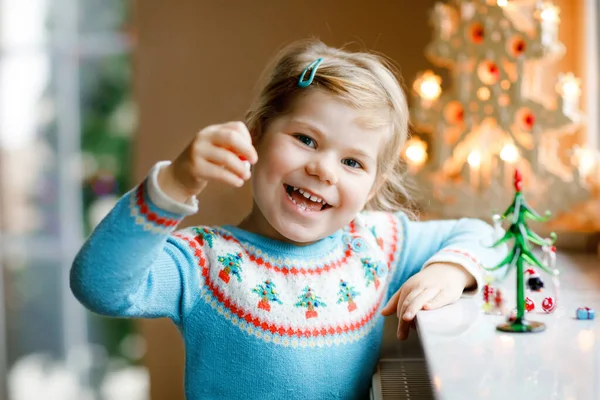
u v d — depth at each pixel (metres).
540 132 1.28
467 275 0.94
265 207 0.90
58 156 2.15
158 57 1.70
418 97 1.37
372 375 0.97
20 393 2.19
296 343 0.90
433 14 1.36
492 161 1.31
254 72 1.66
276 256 0.93
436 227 1.06
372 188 0.97
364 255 0.98
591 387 0.64
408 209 1.17
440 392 0.63
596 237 1.25
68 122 2.14
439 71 1.53
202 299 0.90
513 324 0.80
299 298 0.92
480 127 1.32
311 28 1.62
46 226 2.16
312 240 0.91
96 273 0.77
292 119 0.89
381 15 1.57
